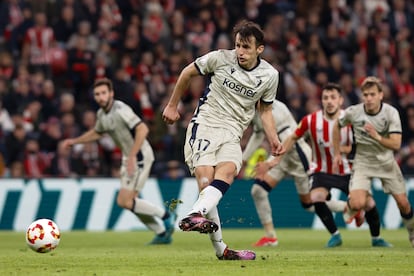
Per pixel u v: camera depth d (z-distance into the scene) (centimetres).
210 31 6638
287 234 4806
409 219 3525
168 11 6812
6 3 6225
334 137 3606
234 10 6825
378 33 7125
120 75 5950
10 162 5544
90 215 5131
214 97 2475
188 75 2467
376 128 3441
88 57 6191
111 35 6406
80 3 6388
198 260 2558
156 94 6103
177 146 5828
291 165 3928
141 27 6469
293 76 6494
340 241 3684
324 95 3781
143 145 3959
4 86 5806
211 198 2311
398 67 7106
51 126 5656
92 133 3981
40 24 6138
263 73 2464
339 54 6919
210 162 2403
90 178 5150
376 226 3634
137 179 3931
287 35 6788
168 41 6525
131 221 5188
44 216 5066
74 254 2984
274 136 2522
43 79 5934
